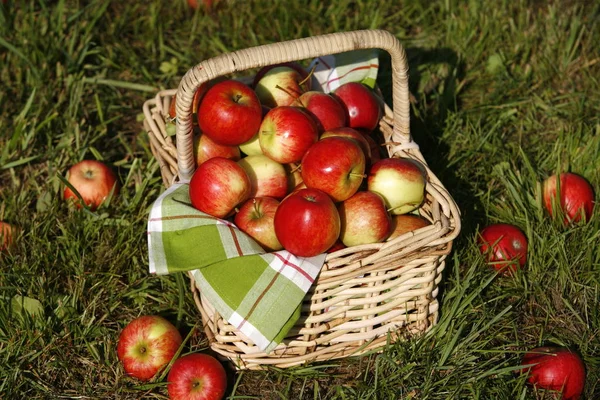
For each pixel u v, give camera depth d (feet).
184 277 5.09
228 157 4.88
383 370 4.69
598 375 4.72
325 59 5.45
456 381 4.61
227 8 6.64
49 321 4.83
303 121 4.72
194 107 4.92
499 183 5.54
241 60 4.38
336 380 4.75
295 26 6.42
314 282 4.45
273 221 4.58
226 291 4.43
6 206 5.39
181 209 4.58
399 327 4.73
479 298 4.93
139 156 5.78
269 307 4.41
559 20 6.45
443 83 6.10
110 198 5.31
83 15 6.48
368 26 6.49
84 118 5.91
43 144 5.74
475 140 5.73
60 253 5.13
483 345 4.73
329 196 4.58
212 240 4.50
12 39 6.20
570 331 4.90
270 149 4.74
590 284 5.01
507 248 5.02
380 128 5.26
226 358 4.73
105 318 4.96
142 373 4.63
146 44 6.40
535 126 5.91
